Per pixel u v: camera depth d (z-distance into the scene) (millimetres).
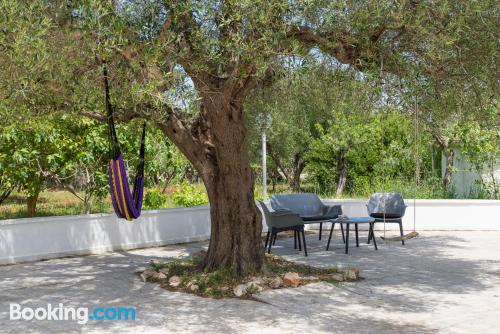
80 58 6262
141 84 6320
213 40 6352
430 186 16812
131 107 6863
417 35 6387
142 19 6387
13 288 8180
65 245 10961
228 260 8258
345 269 8656
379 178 18453
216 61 6719
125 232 11812
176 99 6469
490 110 8039
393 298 7281
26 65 5441
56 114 7156
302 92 10008
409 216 14477
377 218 11680
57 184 13156
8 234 10219
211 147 8430
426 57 6801
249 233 8281
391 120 17656
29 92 6000
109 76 6742
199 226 13039
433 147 18438
